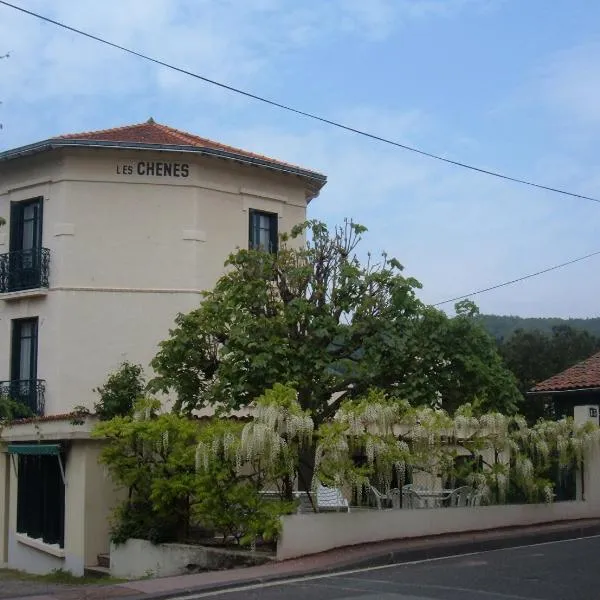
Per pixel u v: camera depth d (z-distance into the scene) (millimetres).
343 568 13750
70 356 23266
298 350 17156
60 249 23609
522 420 18688
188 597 12102
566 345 40156
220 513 15062
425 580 12594
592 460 20688
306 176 26000
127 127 26359
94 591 12906
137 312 23609
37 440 19359
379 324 17656
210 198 24391
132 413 18219
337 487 15461
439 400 18484
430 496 17875
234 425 15508
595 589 11766
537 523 19016
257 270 18234
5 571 20141
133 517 17141
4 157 24188
